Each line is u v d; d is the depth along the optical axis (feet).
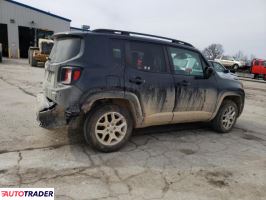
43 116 11.75
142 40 13.33
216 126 17.40
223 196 9.60
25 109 19.90
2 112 18.53
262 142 16.40
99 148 12.42
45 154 11.97
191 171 11.39
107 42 12.29
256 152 14.40
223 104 17.30
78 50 11.80
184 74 14.76
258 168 12.25
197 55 15.76
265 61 95.55
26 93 26.78
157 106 13.62
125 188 9.59
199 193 9.68
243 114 26.11
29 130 15.02
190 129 17.88
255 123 22.03
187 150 13.85
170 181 10.37
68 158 11.71
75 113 11.40
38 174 10.14
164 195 9.35
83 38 11.86
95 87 11.62
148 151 13.23
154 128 17.19
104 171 10.76
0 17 94.38
